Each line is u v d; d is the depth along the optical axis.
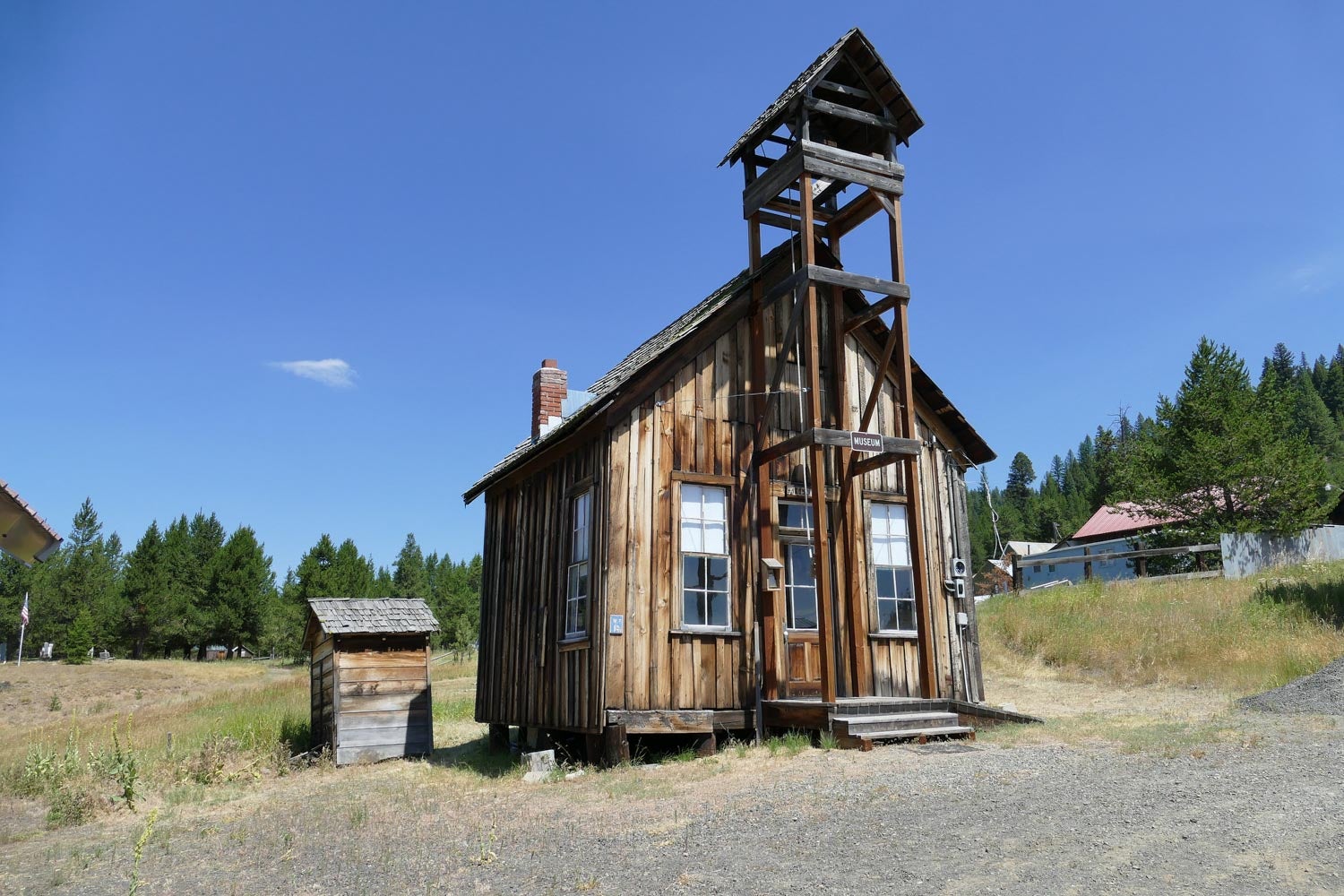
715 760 10.92
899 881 5.66
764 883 5.85
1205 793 7.07
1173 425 40.94
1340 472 59.38
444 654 54.62
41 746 16.69
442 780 11.91
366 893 6.39
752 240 13.41
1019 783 7.97
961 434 14.70
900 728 11.21
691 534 12.38
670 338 12.88
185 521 77.00
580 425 12.57
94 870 7.83
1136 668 16.23
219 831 9.20
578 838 7.44
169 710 28.64
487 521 16.94
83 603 64.19
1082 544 48.72
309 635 15.98
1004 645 19.69
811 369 12.02
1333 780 7.24
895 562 13.66
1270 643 16.08
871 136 14.03
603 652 11.50
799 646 12.80
